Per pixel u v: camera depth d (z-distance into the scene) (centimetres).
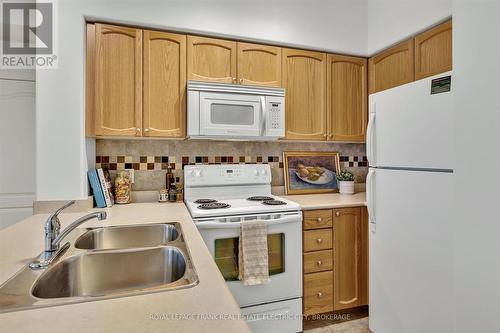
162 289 69
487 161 115
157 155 224
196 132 192
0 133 236
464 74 124
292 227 193
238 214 181
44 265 86
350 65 248
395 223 166
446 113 136
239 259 178
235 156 245
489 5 113
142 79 190
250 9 212
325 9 235
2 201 237
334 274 211
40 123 171
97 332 51
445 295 138
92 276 98
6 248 103
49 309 60
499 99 110
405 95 158
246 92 203
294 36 225
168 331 52
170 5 193
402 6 216
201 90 193
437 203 141
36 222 145
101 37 182
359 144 285
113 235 138
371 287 186
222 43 207
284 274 190
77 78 175
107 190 193
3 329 52
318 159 270
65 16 173
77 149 175
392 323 169
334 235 211
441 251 139
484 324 116
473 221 120
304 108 232
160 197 214
